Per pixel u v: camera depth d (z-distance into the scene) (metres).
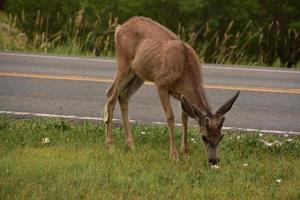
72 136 26.19
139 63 25.84
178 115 31.86
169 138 26.97
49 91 34.44
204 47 55.31
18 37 53.62
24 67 40.78
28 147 24.14
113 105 26.28
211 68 44.75
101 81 37.72
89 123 28.66
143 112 31.58
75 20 56.19
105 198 19.28
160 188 20.62
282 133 29.25
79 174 21.19
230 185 21.48
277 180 22.16
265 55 58.59
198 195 20.23
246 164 23.91
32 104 31.52
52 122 27.75
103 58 46.62
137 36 26.12
